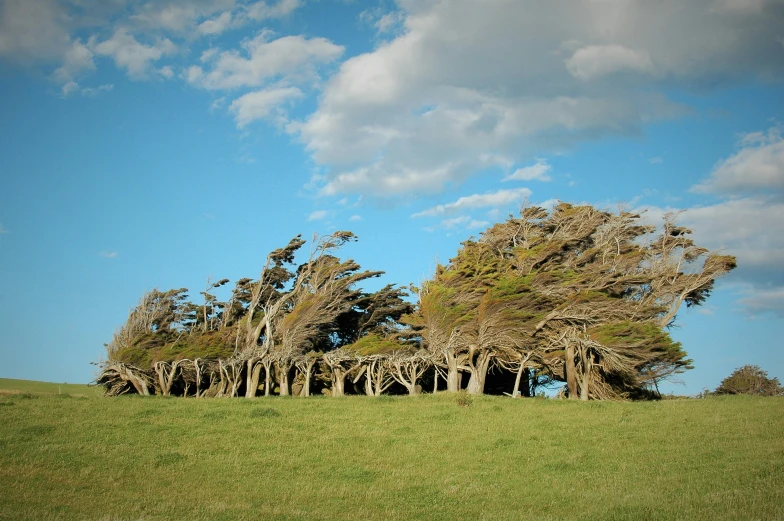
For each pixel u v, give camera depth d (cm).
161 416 3225
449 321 5016
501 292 4706
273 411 3316
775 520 1442
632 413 3356
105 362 5769
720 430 2670
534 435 2766
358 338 6209
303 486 1989
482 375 4947
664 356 4422
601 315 4766
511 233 6131
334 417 3291
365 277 6031
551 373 5081
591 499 1772
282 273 6438
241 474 2125
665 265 5531
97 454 2316
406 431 2897
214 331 6262
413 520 1642
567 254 5653
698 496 1709
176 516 1609
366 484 2020
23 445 2417
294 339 5656
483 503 1797
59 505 1692
